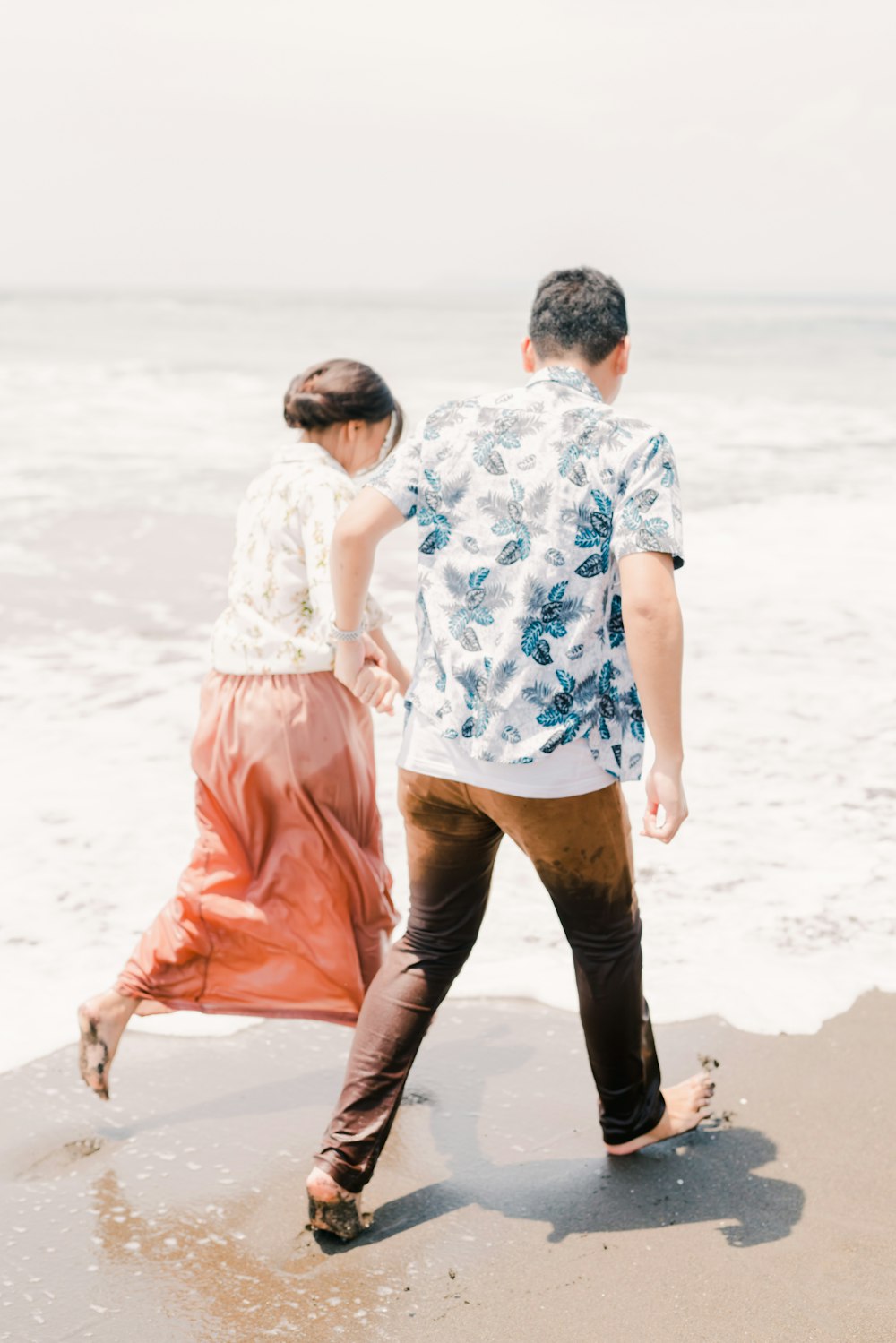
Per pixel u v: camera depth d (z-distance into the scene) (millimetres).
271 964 2422
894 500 9531
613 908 2133
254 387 18109
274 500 2447
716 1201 2197
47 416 14055
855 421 14820
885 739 4602
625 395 17969
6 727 4672
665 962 3039
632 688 2021
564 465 1959
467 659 1996
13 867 3529
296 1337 1864
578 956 2184
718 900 3363
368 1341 1854
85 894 3383
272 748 2371
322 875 2412
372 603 2342
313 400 2520
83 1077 2404
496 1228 2135
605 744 1997
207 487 9680
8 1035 2730
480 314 57438
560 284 2102
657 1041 2727
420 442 2061
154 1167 2309
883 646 5820
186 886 2438
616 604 1987
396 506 2051
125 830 3799
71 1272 2006
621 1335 1857
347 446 2576
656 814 1903
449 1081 2619
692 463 11336
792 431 13836
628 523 1880
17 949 3090
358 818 2465
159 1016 2889
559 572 1950
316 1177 2080
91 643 5762
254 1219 2162
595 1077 2301
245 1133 2426
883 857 3611
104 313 50500
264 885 2410
